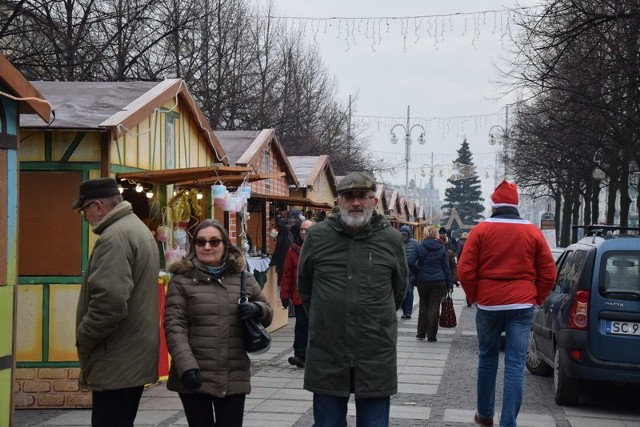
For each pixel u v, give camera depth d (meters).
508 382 9.14
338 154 58.41
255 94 42.00
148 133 13.03
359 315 7.02
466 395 12.38
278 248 18.23
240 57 38.53
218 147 16.34
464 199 161.25
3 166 8.47
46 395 11.45
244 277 7.22
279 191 26.41
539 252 9.37
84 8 26.78
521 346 9.25
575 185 48.25
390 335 7.09
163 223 13.51
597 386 13.50
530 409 11.54
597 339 11.20
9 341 8.59
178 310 7.03
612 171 32.62
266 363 15.22
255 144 23.34
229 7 37.19
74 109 11.95
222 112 36.34
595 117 24.36
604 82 22.39
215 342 7.01
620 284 11.24
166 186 13.70
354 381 7.09
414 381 13.58
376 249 7.14
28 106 8.98
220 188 13.01
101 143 11.45
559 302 12.12
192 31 31.42
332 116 56.12
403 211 61.88
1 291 8.39
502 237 9.33
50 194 11.51
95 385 6.96
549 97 29.28
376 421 7.09
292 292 14.52
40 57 23.48
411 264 18.81
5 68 8.23
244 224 18.11
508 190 9.51
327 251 7.16
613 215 33.12
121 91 13.15
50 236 11.51
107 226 7.12
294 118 47.75
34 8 21.83
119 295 6.81
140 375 7.02
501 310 9.28
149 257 7.12
